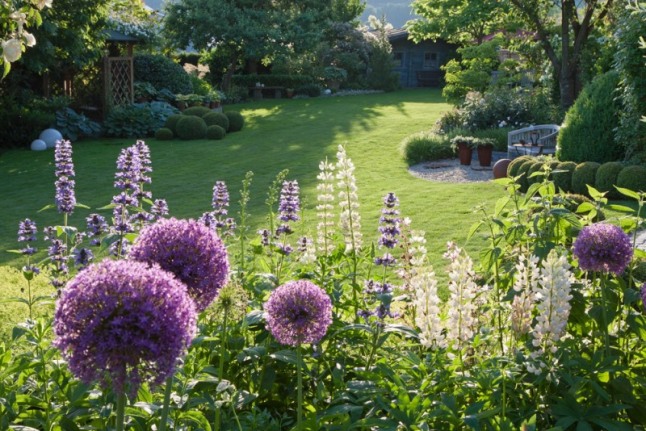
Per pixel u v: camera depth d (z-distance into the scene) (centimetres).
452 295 293
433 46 4297
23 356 290
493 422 248
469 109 2202
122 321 171
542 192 353
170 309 177
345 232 432
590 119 1352
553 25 2266
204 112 2333
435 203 1250
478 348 309
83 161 1844
